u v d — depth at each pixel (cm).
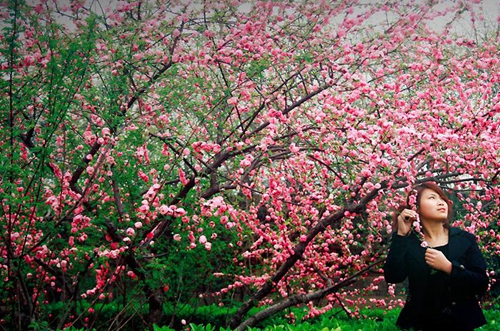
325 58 503
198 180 418
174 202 427
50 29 402
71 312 497
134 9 522
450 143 443
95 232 456
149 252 443
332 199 520
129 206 453
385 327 351
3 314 459
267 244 546
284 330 317
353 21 493
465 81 548
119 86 454
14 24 363
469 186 522
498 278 704
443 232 329
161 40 513
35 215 431
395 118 464
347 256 593
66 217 405
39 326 398
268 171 479
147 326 445
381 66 546
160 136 452
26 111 458
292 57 495
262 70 488
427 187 333
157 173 457
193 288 506
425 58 515
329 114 451
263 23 507
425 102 500
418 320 316
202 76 505
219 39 517
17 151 371
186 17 487
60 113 378
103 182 464
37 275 487
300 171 520
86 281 513
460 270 291
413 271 318
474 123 461
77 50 389
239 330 445
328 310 627
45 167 383
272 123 462
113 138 416
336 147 439
